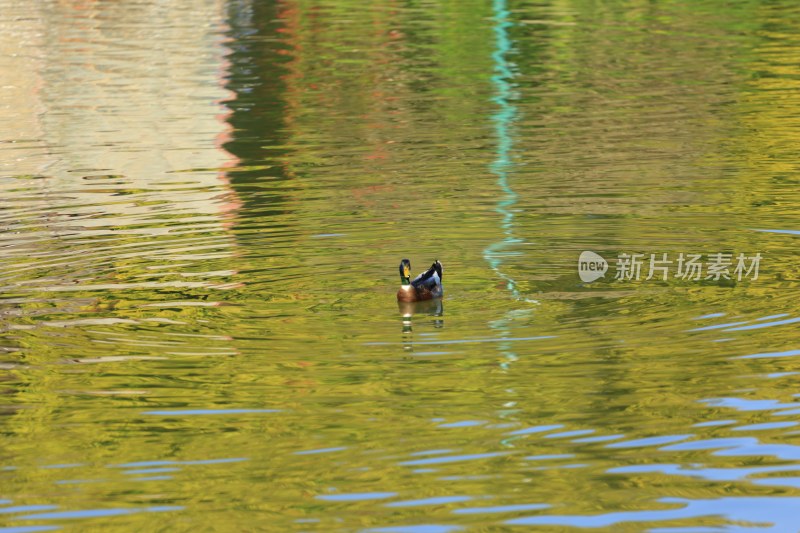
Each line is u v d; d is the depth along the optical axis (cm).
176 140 2420
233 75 3072
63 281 1524
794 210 1789
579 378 1170
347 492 952
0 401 1148
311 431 1069
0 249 1678
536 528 891
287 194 1967
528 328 1314
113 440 1060
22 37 3653
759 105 2592
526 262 1569
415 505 930
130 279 1527
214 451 1034
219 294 1462
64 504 945
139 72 3119
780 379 1152
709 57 3164
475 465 993
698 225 1720
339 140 2383
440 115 2594
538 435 1048
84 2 4347
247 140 2408
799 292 1414
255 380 1187
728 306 1371
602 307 1382
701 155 2170
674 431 1048
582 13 3962
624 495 939
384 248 1645
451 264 1566
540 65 3136
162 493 959
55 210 1903
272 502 940
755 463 986
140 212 1875
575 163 2131
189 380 1191
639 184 1972
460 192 1947
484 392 1141
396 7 4191
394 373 1196
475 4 4219
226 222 1798
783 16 3772
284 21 3912
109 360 1248
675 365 1194
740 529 884
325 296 1449
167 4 4291
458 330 1315
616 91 2792
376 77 3027
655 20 3778
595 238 1662
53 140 2448
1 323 1367
